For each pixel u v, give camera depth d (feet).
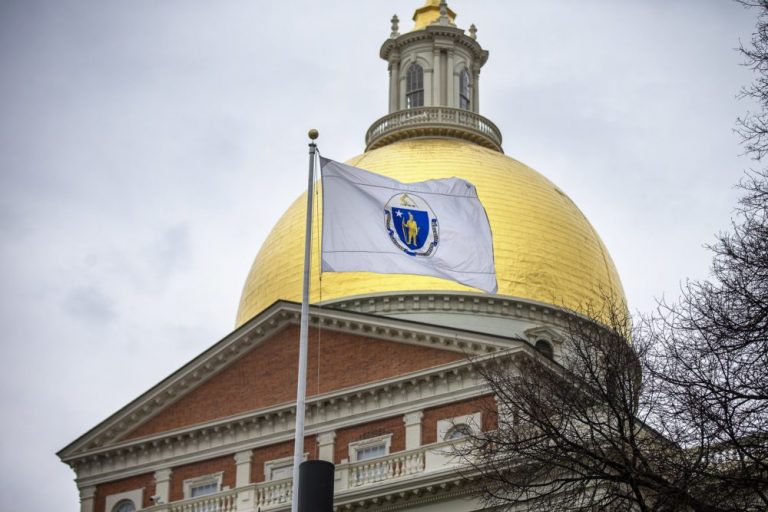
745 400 132.77
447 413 218.18
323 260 164.55
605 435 143.02
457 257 169.78
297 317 236.43
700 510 130.82
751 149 134.51
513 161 294.87
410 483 205.98
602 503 150.41
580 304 245.65
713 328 134.31
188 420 239.91
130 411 242.58
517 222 276.00
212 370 240.53
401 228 168.86
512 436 163.43
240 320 282.36
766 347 131.54
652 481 138.31
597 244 286.05
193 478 235.20
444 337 223.30
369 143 313.12
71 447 244.63
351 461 219.61
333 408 228.22
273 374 236.22
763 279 133.08
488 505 178.09
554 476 155.02
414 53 327.88
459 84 326.44
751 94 135.03
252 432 233.55
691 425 135.74
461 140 304.91
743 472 130.93
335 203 167.32
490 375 187.11
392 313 264.52
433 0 341.62
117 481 241.35
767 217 135.13
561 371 175.94
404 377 222.28
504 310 265.95
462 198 173.17
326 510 135.03
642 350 145.89
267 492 220.84
